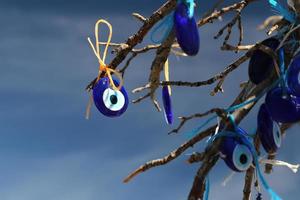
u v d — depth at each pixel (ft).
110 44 3.21
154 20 3.05
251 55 2.86
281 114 2.71
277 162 2.86
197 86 3.08
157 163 2.80
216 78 3.06
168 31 3.05
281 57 2.77
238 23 3.07
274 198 2.75
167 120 3.28
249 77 2.79
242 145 2.73
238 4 3.06
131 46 3.12
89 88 3.26
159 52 3.14
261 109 2.77
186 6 2.73
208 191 2.75
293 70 2.73
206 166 2.73
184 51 2.72
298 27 2.84
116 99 3.20
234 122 2.75
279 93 2.72
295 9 2.90
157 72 3.22
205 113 2.80
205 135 2.81
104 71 3.20
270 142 2.75
